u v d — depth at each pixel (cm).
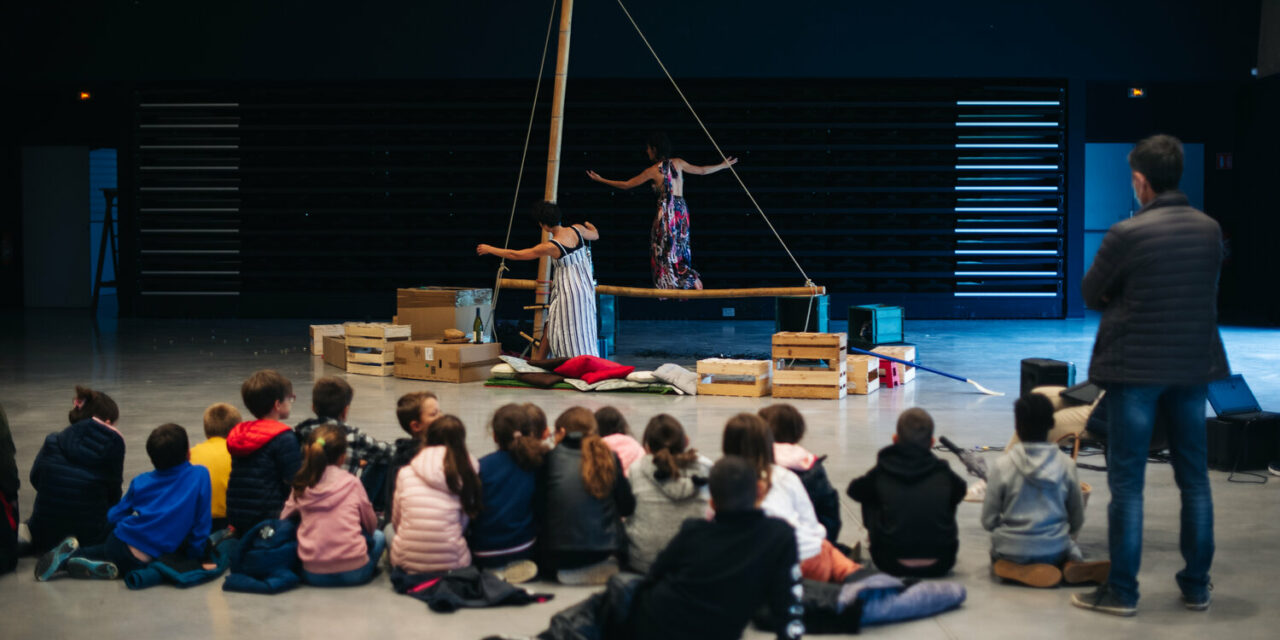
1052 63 1493
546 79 1519
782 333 826
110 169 1861
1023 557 396
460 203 1592
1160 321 358
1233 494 532
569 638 314
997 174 1553
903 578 392
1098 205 1780
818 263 1581
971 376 942
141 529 409
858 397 828
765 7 1487
